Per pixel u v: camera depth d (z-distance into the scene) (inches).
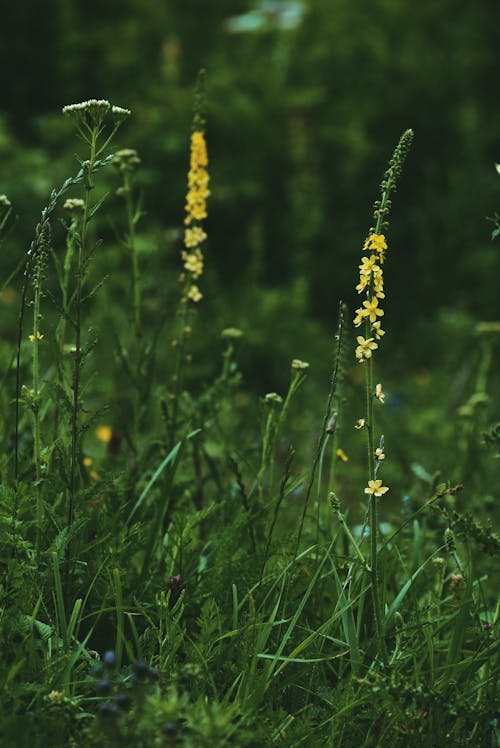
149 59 449.1
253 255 390.9
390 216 431.5
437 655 135.9
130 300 173.2
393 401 315.0
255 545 148.6
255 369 334.3
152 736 102.7
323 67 454.3
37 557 130.4
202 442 169.6
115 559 135.6
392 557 151.3
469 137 436.1
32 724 108.2
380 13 467.2
